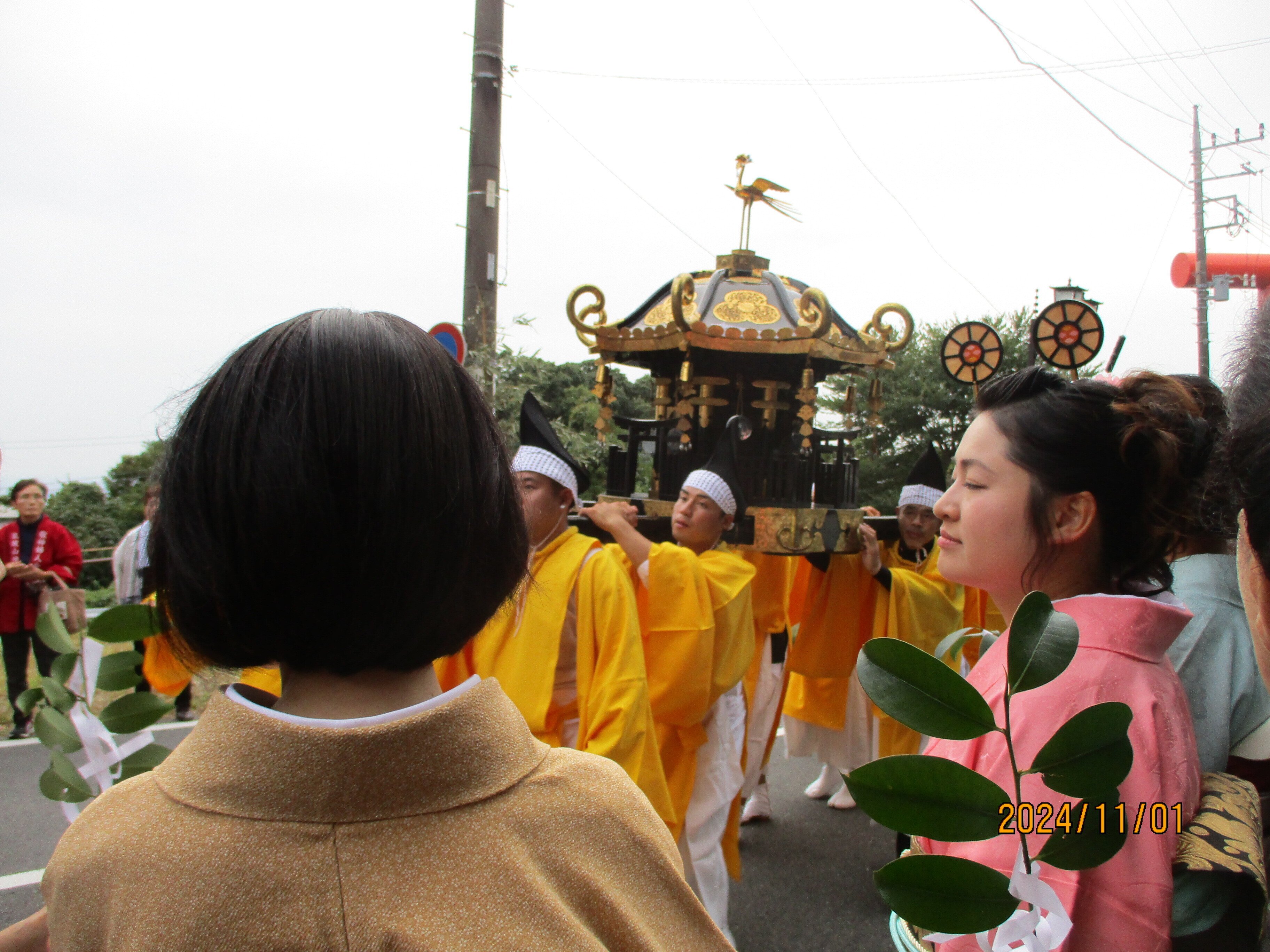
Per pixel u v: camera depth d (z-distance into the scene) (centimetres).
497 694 65
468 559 63
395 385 60
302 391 58
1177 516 107
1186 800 95
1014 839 93
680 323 337
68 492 1647
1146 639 101
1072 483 109
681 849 297
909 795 81
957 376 280
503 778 62
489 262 689
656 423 391
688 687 276
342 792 55
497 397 704
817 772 514
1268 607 75
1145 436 105
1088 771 80
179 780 58
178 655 66
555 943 57
